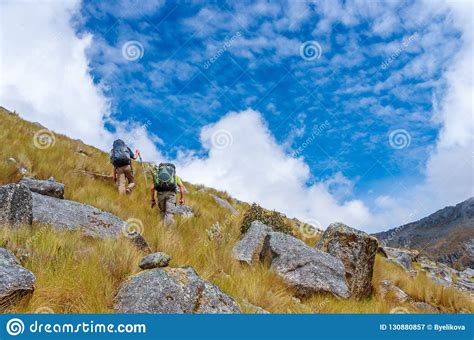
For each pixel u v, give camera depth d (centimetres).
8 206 715
